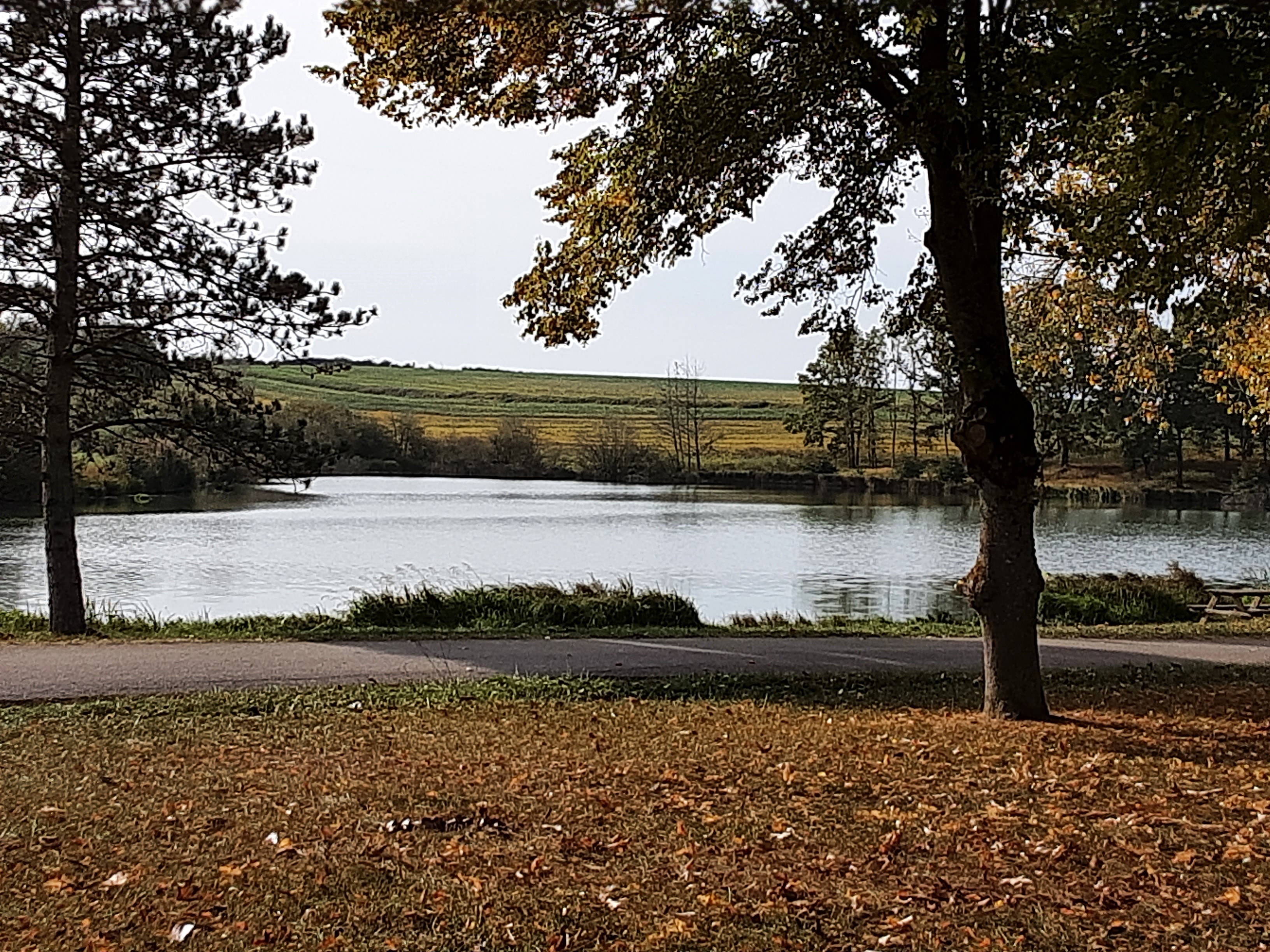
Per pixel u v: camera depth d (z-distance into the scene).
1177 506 64.62
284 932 5.23
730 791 7.76
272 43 18.39
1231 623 20.98
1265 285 13.10
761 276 11.66
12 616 18.92
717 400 122.81
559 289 12.14
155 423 18.94
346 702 11.63
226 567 32.28
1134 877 6.00
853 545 40.59
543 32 10.34
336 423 80.44
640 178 10.84
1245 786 7.77
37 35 16.47
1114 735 9.63
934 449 89.25
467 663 14.30
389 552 36.53
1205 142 8.06
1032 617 10.48
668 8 9.82
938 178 9.91
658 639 17.16
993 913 5.52
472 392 123.12
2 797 7.62
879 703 11.99
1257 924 5.37
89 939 5.14
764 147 10.27
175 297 18.22
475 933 5.25
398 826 6.88
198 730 10.16
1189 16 7.76
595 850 6.47
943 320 10.57
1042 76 8.00
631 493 69.50
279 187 18.45
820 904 5.62
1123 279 9.83
